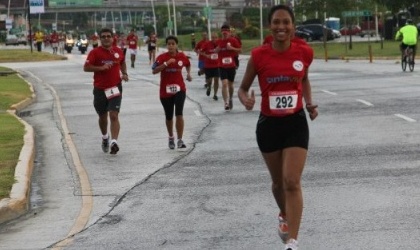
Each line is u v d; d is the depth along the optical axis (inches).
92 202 520.4
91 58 711.1
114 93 717.3
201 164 647.8
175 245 398.9
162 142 788.0
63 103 1296.8
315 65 2183.8
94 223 459.5
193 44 3951.8
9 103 1259.2
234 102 1167.6
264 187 535.2
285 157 349.4
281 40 351.9
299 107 355.6
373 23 5187.0
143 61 2795.3
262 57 355.6
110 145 724.0
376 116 906.7
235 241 399.9
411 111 935.7
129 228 442.3
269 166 364.5
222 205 486.9
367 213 444.5
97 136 863.7
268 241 395.9
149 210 486.0
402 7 3801.7
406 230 403.2
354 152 663.8
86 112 1133.7
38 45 3720.5
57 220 473.7
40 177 624.7
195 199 510.0
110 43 713.0
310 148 697.0
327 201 480.4
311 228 416.8
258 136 361.4
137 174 617.0
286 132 354.0
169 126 737.6
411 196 482.9
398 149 668.7
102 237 424.8
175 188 552.1
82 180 600.7
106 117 735.1
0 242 425.1
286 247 341.1
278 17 351.6
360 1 3585.1
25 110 1223.5
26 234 441.4
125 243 409.4
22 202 500.1
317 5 3449.8
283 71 351.6
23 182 553.6
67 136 869.2
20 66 2593.5
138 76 1926.7
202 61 1385.3
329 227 417.4
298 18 4665.4
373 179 542.9
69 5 6181.1
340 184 531.5
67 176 623.2
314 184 536.1
